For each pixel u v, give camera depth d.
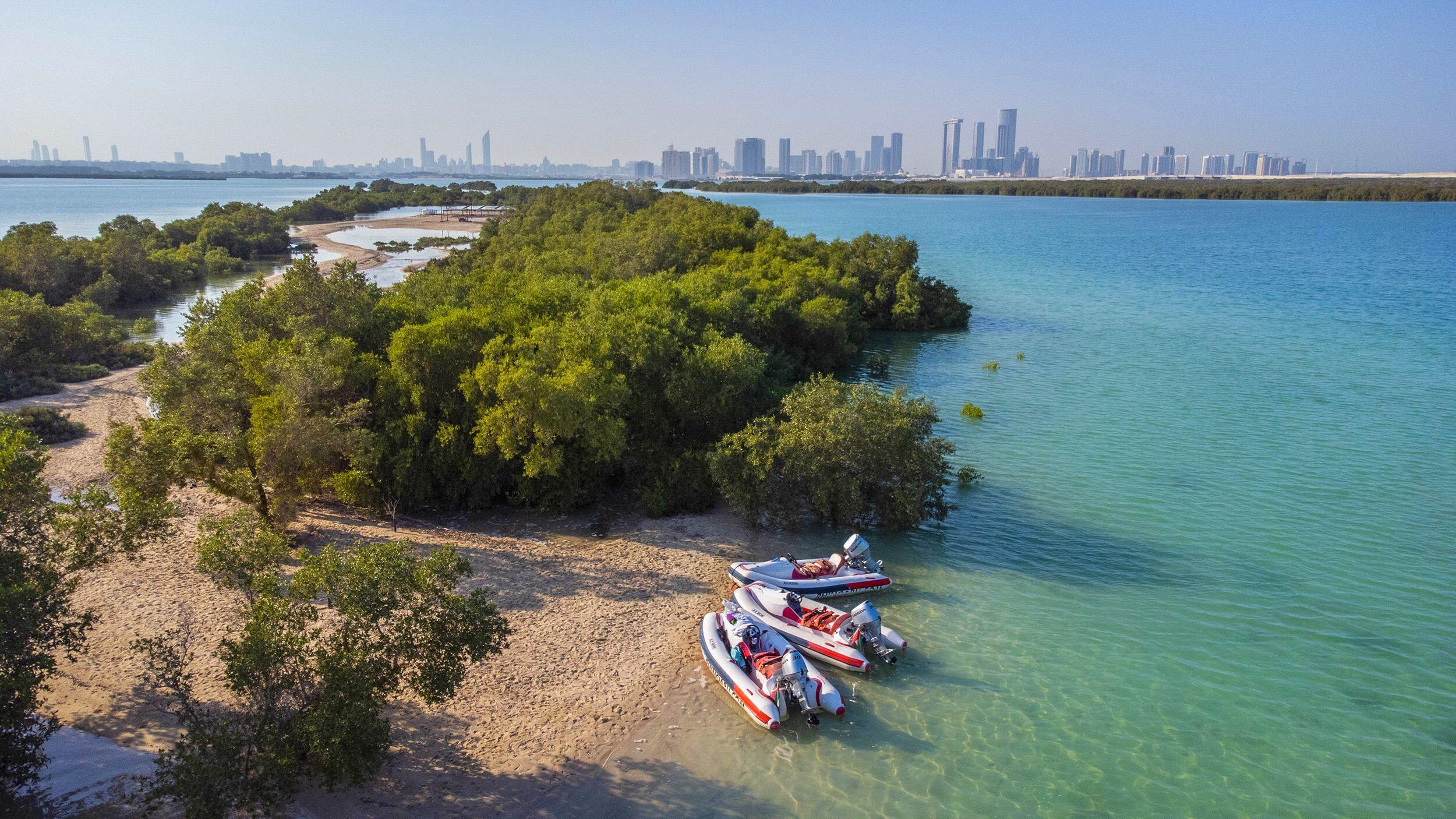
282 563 22.25
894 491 25.88
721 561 24.00
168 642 18.23
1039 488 30.36
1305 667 19.12
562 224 91.06
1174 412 40.47
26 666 13.67
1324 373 48.69
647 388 30.59
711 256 68.88
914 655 19.50
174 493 27.20
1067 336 62.12
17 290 67.50
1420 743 16.53
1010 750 16.16
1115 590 22.80
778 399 31.86
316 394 24.55
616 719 16.62
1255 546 25.42
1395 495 29.50
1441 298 78.25
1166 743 16.45
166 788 12.12
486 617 15.34
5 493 14.84
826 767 15.55
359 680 13.40
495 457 26.77
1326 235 161.12
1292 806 14.76
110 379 44.72
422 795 14.14
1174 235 165.88
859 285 66.00
